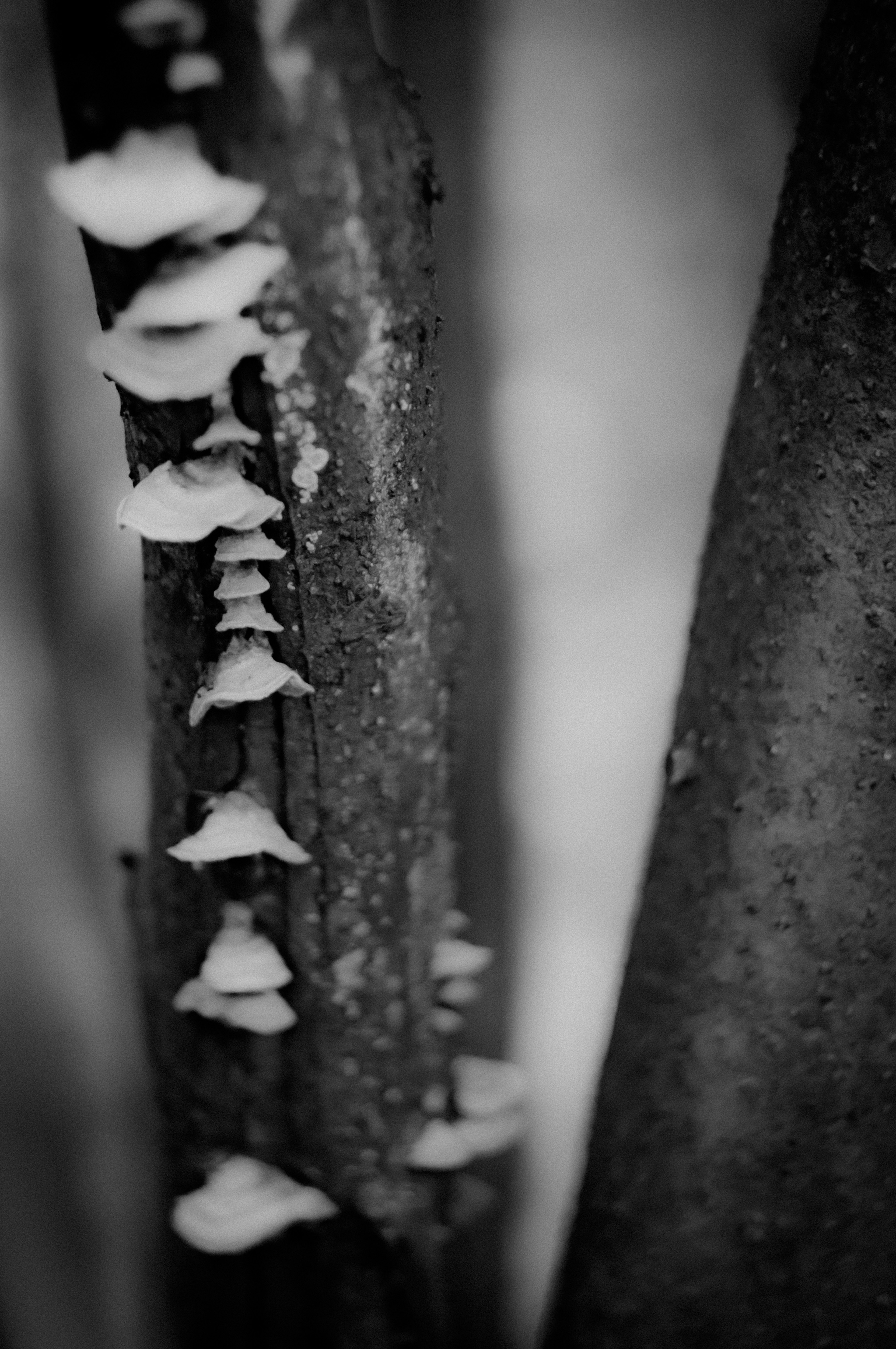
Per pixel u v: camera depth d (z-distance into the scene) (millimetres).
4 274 444
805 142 402
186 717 410
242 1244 428
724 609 417
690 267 447
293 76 364
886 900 403
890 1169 412
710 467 456
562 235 446
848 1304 418
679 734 425
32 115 435
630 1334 432
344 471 386
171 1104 444
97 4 364
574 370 452
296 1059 429
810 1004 410
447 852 433
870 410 392
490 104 439
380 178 374
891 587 394
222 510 380
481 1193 474
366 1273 446
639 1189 429
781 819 407
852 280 391
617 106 440
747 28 437
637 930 432
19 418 452
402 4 434
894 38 383
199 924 424
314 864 415
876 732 399
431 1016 439
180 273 368
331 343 378
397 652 404
